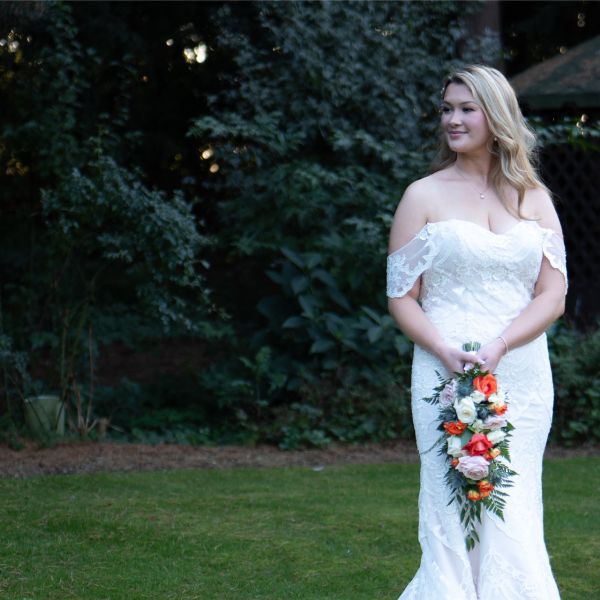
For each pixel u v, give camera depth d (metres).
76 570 5.11
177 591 4.87
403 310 3.98
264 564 5.29
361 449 8.52
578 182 11.08
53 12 8.84
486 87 3.94
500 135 3.94
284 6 9.95
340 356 9.23
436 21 10.83
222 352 10.45
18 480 7.00
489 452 3.73
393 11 10.38
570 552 5.53
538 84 11.02
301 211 9.52
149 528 5.82
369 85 10.05
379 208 9.47
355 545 5.61
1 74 9.02
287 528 5.91
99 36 13.36
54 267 8.77
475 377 3.79
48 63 8.88
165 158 15.48
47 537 5.64
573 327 10.03
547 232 4.01
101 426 8.63
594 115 11.07
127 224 8.16
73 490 6.70
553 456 8.38
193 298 11.59
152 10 14.70
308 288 9.28
